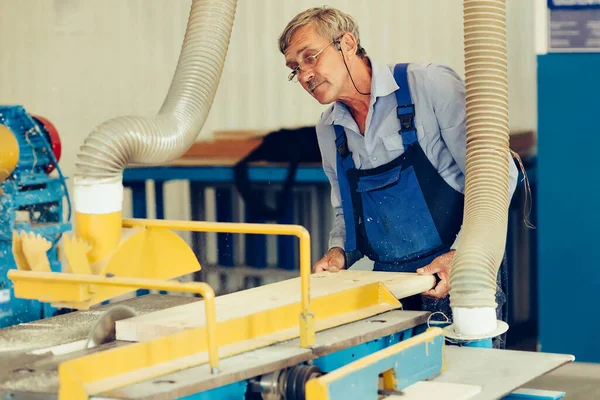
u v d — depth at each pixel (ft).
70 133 19.62
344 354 7.14
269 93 18.19
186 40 7.95
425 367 6.88
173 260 7.38
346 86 10.05
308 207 18.12
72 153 19.66
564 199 16.26
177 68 7.91
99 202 6.61
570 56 15.97
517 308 16.65
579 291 16.35
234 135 18.47
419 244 10.48
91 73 19.30
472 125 8.39
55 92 19.61
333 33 9.79
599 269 16.21
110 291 6.60
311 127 17.97
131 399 5.24
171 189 18.94
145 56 18.89
